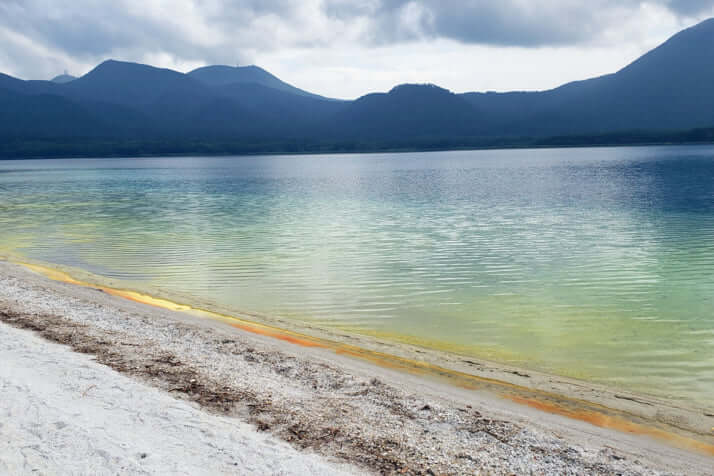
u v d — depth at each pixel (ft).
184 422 28.25
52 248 94.58
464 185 239.91
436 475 24.73
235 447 25.85
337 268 77.41
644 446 28.78
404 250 90.43
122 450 24.84
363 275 73.00
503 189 212.43
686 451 28.35
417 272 74.49
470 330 50.57
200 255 87.56
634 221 120.57
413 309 57.67
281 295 63.31
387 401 33.19
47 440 25.31
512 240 98.99
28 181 344.28
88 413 28.50
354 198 188.24
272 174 398.83
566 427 30.83
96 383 32.89
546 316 54.75
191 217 139.74
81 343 41.96
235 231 113.70
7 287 61.36
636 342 46.85
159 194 223.10
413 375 38.70
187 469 23.65
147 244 98.27
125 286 66.44
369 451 26.68
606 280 69.21
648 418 32.37
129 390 32.19
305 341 46.29
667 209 139.64
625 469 26.02
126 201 190.90
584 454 27.35
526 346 46.11
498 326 51.70
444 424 30.25
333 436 28.14
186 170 520.83
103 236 108.06
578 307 57.77
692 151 649.61
